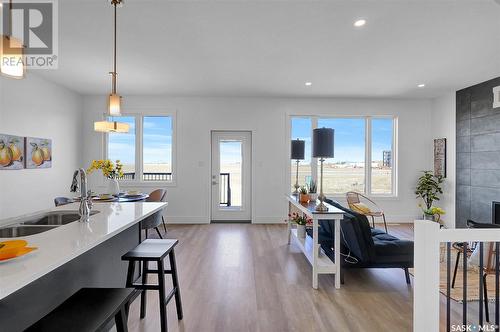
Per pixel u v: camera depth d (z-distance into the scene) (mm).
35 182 4668
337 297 2814
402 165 6332
